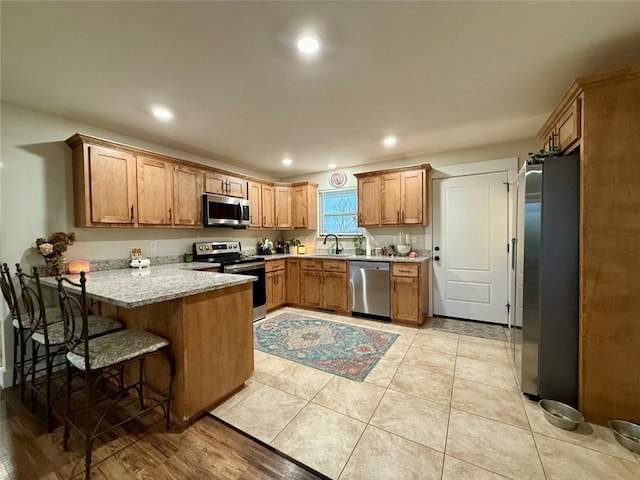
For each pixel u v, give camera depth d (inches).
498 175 138.6
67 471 56.5
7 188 90.0
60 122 100.4
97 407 77.1
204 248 150.6
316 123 110.1
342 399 79.3
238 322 83.9
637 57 70.2
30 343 93.8
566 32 61.2
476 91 86.6
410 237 161.8
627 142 63.2
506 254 138.3
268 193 182.9
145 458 59.4
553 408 73.3
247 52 66.7
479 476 53.9
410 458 58.6
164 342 68.1
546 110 100.1
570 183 72.9
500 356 105.1
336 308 161.3
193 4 52.1
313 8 53.6
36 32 58.6
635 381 64.7
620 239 64.9
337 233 190.1
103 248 112.9
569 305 73.8
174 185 127.6
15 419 72.6
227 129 115.0
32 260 94.3
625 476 53.6
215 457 59.6
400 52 67.6
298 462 58.1
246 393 82.8
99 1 50.8
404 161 163.2
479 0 52.3
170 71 73.9
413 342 118.6
